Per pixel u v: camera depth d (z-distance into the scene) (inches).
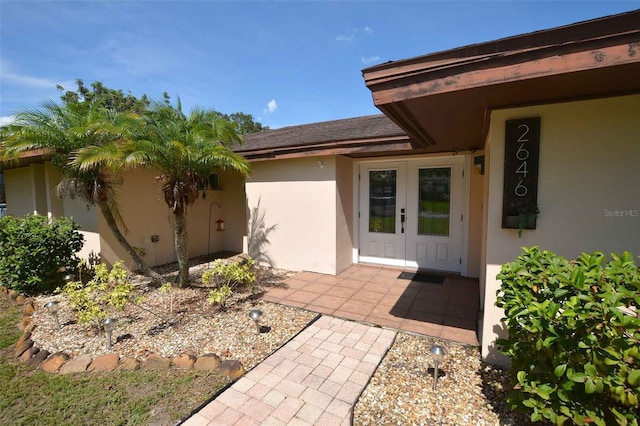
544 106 99.3
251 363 118.1
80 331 147.3
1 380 110.8
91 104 204.8
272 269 262.5
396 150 210.7
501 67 76.7
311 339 136.7
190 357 118.1
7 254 202.2
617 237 95.0
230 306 177.5
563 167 98.9
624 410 61.8
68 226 221.0
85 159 160.9
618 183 93.7
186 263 209.8
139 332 145.3
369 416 90.1
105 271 174.1
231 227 336.8
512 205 104.9
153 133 179.5
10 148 176.6
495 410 90.3
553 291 75.3
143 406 95.0
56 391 103.6
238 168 197.3
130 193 252.7
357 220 270.7
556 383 69.6
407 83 88.4
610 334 62.5
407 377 108.4
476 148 213.8
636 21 63.5
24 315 170.2
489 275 112.3
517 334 82.0
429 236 245.3
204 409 93.2
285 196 259.9
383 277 232.4
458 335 139.2
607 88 86.8
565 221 100.0
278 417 89.6
